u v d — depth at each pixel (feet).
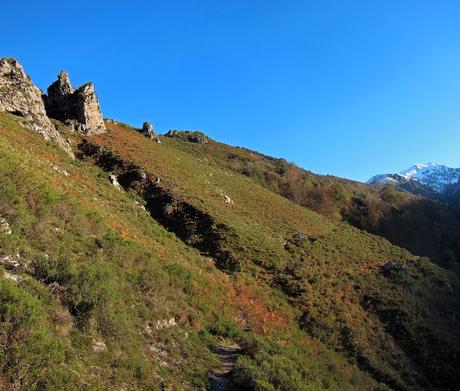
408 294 107.14
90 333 34.09
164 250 79.36
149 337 42.47
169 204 119.85
